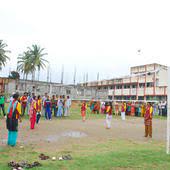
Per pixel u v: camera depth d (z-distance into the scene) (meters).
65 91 48.62
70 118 23.16
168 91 8.85
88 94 54.31
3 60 61.31
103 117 26.38
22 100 21.02
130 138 12.32
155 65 62.31
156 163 7.01
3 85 47.25
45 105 20.78
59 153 8.07
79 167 6.30
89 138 11.71
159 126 19.78
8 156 7.40
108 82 75.50
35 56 66.12
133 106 33.34
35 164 6.38
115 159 7.26
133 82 66.88
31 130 13.56
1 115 21.06
